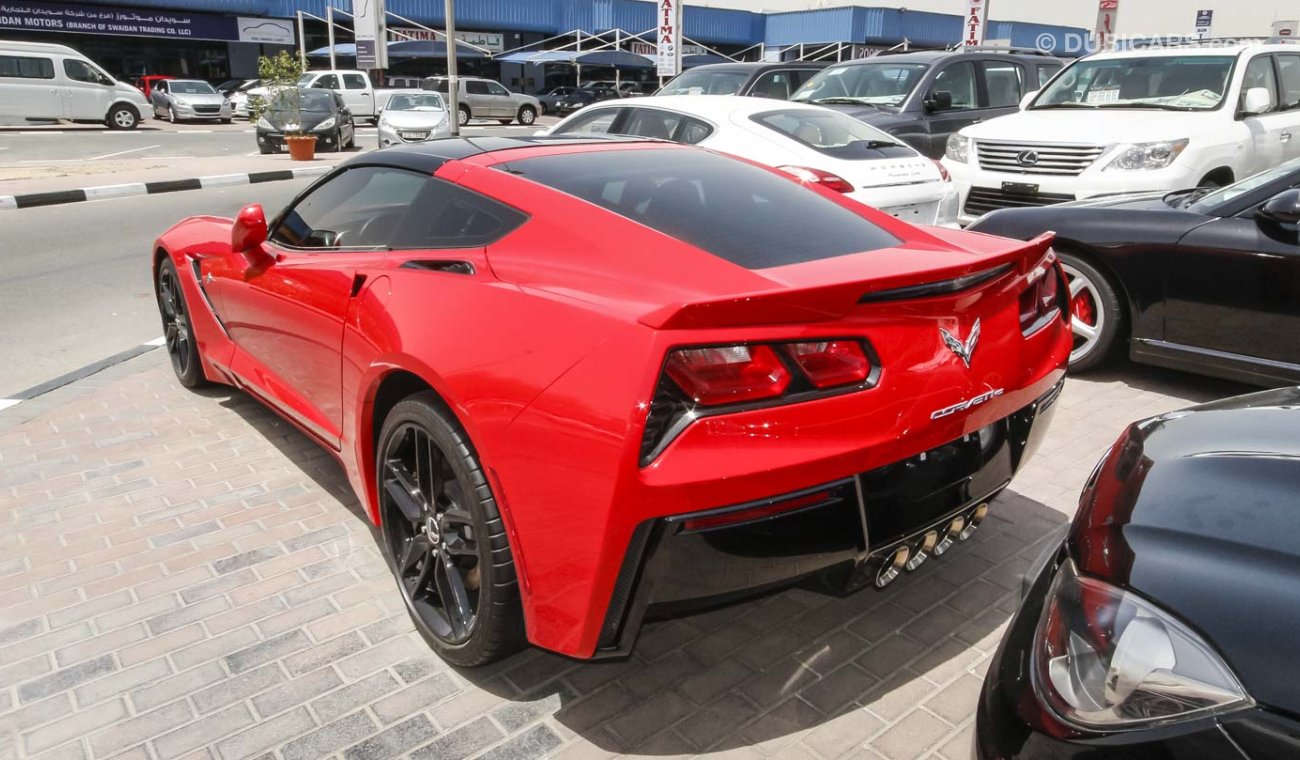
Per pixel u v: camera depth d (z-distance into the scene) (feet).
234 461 12.96
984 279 7.59
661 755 7.39
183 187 45.44
